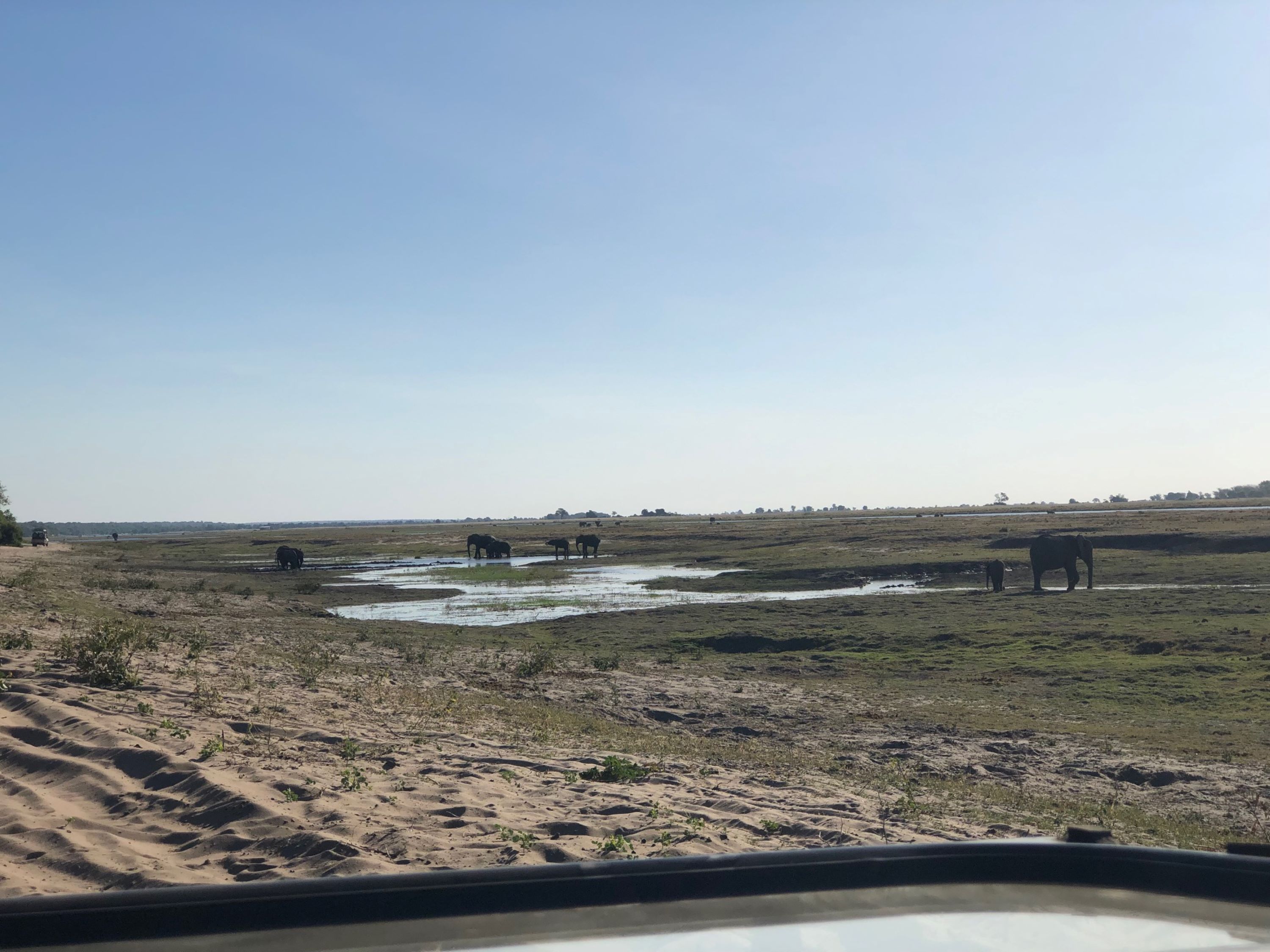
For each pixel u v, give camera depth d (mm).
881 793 10227
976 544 58750
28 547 78438
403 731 10992
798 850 1789
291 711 11273
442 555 75312
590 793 8039
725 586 42125
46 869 5395
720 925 1629
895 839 7172
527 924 1627
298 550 59062
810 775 11172
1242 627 23734
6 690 9969
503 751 10188
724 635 26172
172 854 5797
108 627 12680
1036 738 14500
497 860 5762
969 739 14453
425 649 22922
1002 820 8906
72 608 23516
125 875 5203
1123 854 1729
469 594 41062
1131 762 12938
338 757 8742
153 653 15453
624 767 9234
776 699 17828
